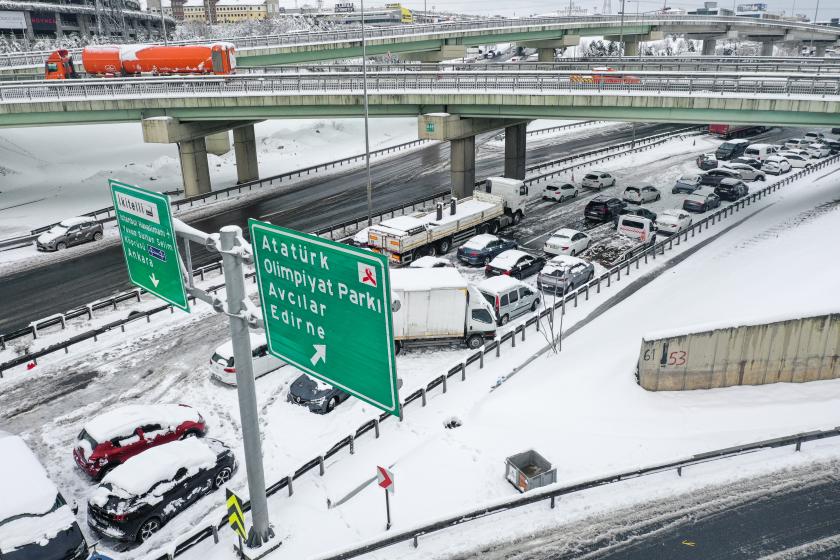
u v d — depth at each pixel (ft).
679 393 70.28
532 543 49.67
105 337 91.20
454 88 156.66
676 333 68.49
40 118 170.09
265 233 38.75
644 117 143.13
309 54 262.67
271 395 74.59
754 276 97.66
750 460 59.72
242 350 44.93
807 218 132.26
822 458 59.82
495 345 80.02
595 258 118.73
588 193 169.78
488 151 239.50
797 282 88.43
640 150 229.45
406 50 299.58
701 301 91.56
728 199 157.99
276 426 68.39
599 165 206.28
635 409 67.36
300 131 260.83
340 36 272.10
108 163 213.46
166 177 204.13
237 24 479.00
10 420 71.26
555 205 157.99
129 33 397.19
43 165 204.44
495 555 48.47
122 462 61.05
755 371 71.41
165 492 53.98
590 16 374.63
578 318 91.76
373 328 34.45
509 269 105.19
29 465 54.90
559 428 64.49
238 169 196.85
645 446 61.72
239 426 69.21
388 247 114.42
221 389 77.30
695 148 233.35
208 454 58.18
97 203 173.17
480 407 68.33
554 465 55.36
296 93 161.27
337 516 53.11
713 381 71.05
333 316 36.63
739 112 133.49
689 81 137.59
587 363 76.38
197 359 84.89
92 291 110.01
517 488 55.52
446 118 156.15
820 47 489.26
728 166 178.09
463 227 125.08
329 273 35.70
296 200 169.37
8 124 170.40
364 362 35.83
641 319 88.69
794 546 49.06
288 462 61.98
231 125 186.29
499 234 135.03
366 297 34.06
